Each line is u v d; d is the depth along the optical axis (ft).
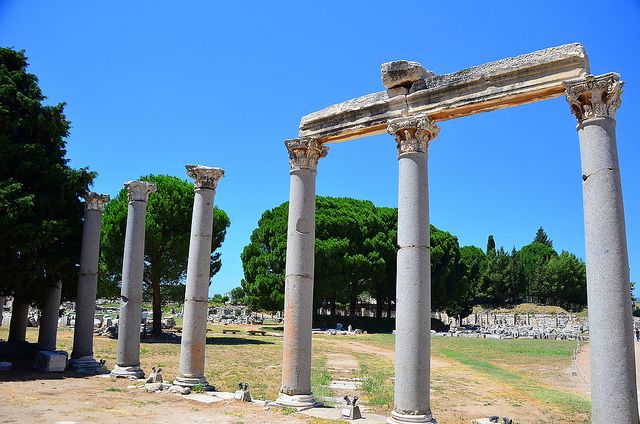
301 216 53.78
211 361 96.27
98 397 54.65
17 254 78.59
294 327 52.06
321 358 111.75
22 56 89.97
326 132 53.88
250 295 209.67
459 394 70.79
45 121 86.02
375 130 51.55
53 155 87.25
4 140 79.46
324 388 68.95
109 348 109.29
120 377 67.36
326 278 200.54
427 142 47.09
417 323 43.50
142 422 44.06
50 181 83.56
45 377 66.80
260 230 217.77
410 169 45.88
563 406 63.57
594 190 37.11
